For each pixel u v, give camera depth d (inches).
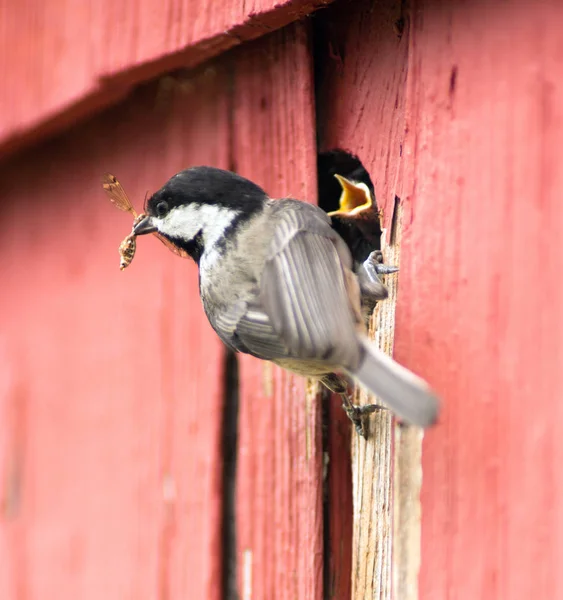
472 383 157.6
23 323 260.5
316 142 197.6
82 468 242.2
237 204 184.4
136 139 232.2
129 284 235.1
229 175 188.7
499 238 157.2
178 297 224.5
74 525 242.2
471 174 161.6
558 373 148.6
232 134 210.8
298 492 194.9
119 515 231.1
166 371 225.0
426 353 163.9
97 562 235.6
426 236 166.7
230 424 212.8
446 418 159.6
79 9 224.4
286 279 165.3
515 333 153.8
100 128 240.7
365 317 178.1
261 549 199.9
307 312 159.0
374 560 174.6
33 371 256.8
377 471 175.8
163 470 223.0
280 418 199.5
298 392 196.7
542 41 155.1
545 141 153.5
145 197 230.1
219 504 210.5
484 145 160.6
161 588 219.9
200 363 218.5
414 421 130.7
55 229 253.1
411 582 160.6
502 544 151.9
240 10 189.0
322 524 191.5
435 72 168.4
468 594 154.3
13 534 256.1
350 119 191.9
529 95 155.9
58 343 251.3
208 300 183.2
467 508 156.0
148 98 228.8
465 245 161.3
